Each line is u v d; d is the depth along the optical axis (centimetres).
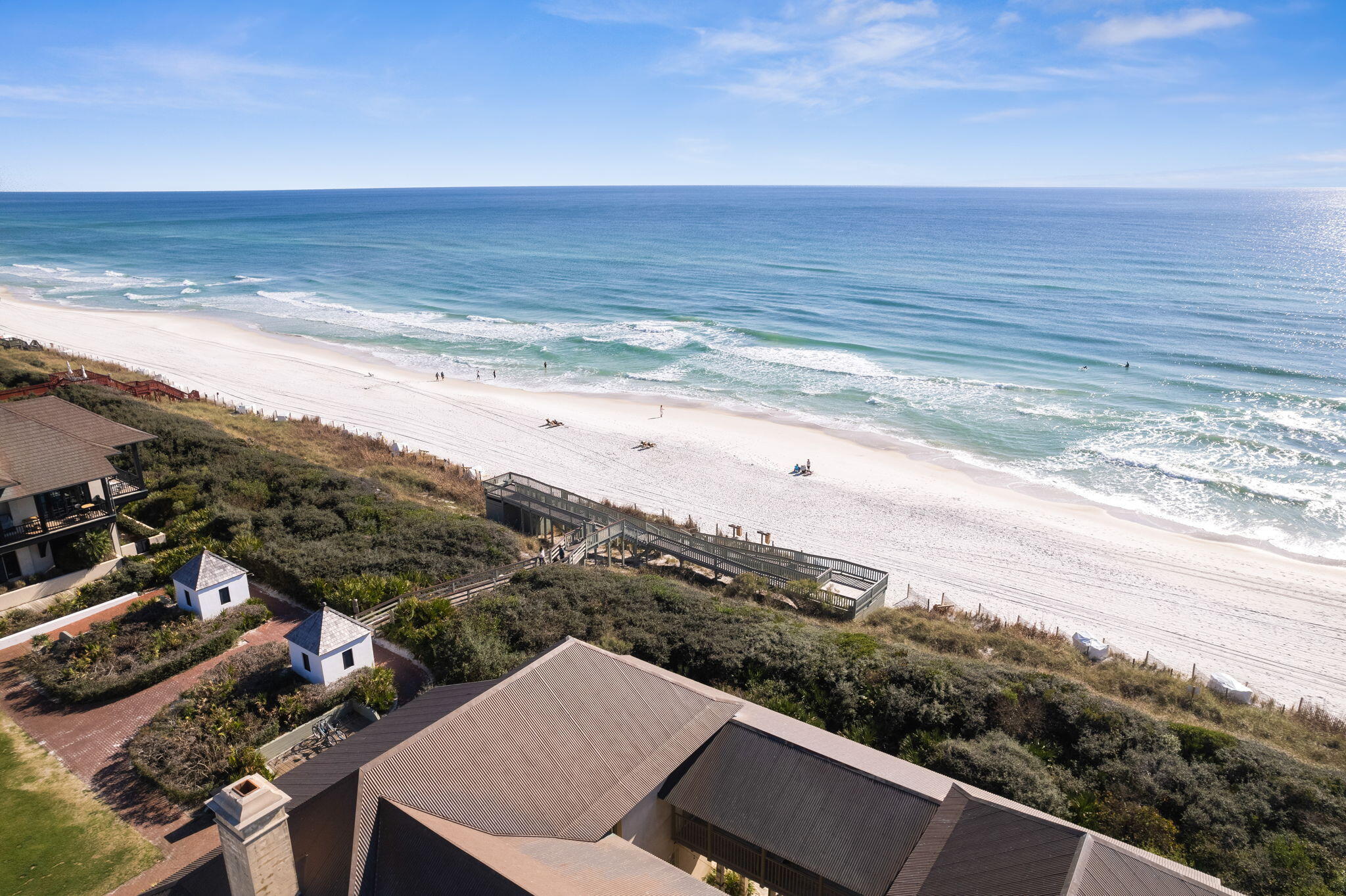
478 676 2591
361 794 1523
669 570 4103
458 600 3247
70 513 3406
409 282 14112
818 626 3244
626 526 4312
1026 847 1470
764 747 1867
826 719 2470
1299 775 2188
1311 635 3772
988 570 4369
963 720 2395
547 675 1898
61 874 1886
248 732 2355
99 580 3297
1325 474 5566
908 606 3869
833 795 1734
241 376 7900
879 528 4862
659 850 1861
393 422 6619
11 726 2442
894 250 18000
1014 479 5634
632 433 6475
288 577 3294
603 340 9688
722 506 5122
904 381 7875
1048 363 8425
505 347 9356
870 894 1566
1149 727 2341
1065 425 6619
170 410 5994
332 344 9500
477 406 7131
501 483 4706
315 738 2423
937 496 5338
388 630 2984
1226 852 1878
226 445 4919
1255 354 8556
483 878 1365
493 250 19050
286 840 1409
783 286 13188
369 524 3978
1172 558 4509
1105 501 5278
